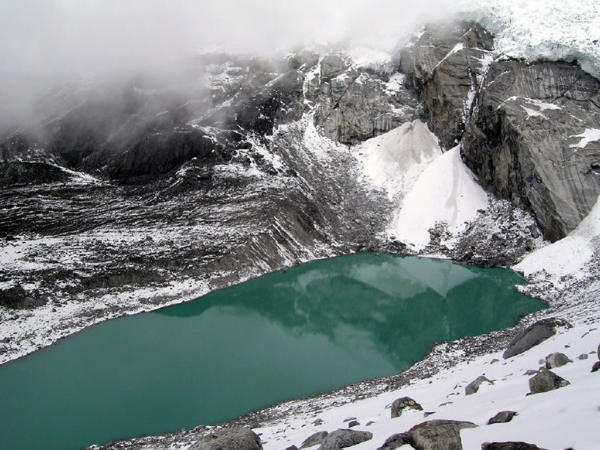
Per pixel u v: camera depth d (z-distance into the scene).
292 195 99.12
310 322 67.19
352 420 25.56
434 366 45.16
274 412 40.66
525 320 56.56
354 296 75.88
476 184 97.81
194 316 69.94
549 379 15.77
